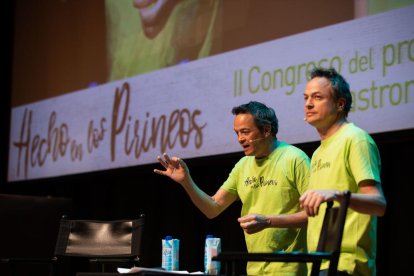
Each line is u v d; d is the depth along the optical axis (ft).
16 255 18.45
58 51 25.53
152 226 22.03
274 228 12.73
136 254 14.60
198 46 20.16
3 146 27.66
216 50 19.57
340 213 9.29
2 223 18.51
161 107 21.06
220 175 20.21
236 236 19.52
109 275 10.97
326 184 10.80
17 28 27.71
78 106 24.21
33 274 18.63
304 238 12.82
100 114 23.25
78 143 23.95
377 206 9.77
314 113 10.96
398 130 14.94
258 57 18.30
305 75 17.03
